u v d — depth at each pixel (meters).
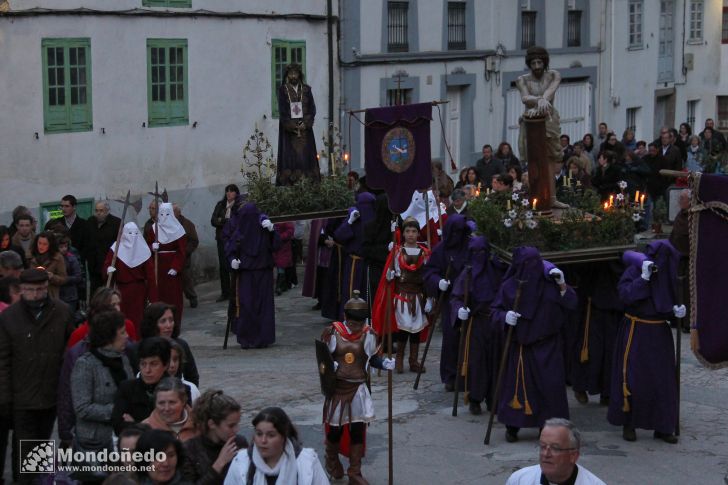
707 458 14.80
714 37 49.22
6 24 24.83
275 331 22.42
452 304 16.33
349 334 13.61
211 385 18.03
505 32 37.72
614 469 14.38
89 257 22.58
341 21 32.38
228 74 29.86
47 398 12.76
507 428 15.34
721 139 39.59
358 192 23.05
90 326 11.31
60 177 26.11
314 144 23.02
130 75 27.45
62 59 25.97
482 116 37.19
